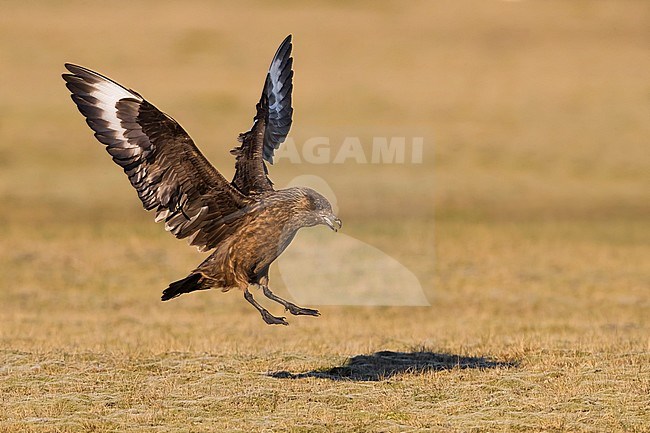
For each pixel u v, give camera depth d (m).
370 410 31.06
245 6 194.50
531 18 187.00
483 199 102.88
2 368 36.53
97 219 90.62
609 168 118.69
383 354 39.53
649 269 72.19
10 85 146.25
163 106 141.50
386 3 197.38
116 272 69.38
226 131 131.25
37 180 105.06
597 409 30.81
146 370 36.34
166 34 176.88
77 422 29.45
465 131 131.50
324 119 132.00
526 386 33.78
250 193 30.50
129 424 29.36
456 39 179.25
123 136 28.03
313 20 188.38
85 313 55.97
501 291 63.97
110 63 161.25
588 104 146.50
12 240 79.12
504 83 156.75
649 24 182.50
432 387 33.75
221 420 29.77
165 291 30.28
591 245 82.25
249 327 50.47
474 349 40.81
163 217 29.42
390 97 147.88
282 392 32.94
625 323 52.66
